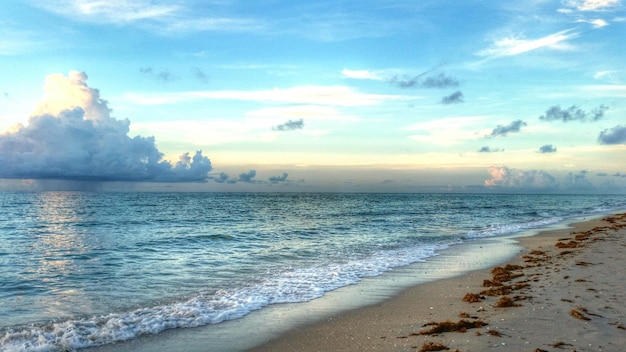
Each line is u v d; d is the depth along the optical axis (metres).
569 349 6.32
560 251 17.81
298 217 43.50
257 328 8.28
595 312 8.29
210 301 10.34
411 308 9.63
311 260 16.91
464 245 21.50
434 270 14.64
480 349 6.38
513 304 9.06
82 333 7.82
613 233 24.00
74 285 12.27
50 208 58.00
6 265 15.73
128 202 79.19
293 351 6.96
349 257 17.69
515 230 29.66
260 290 11.61
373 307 9.84
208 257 17.69
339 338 7.55
